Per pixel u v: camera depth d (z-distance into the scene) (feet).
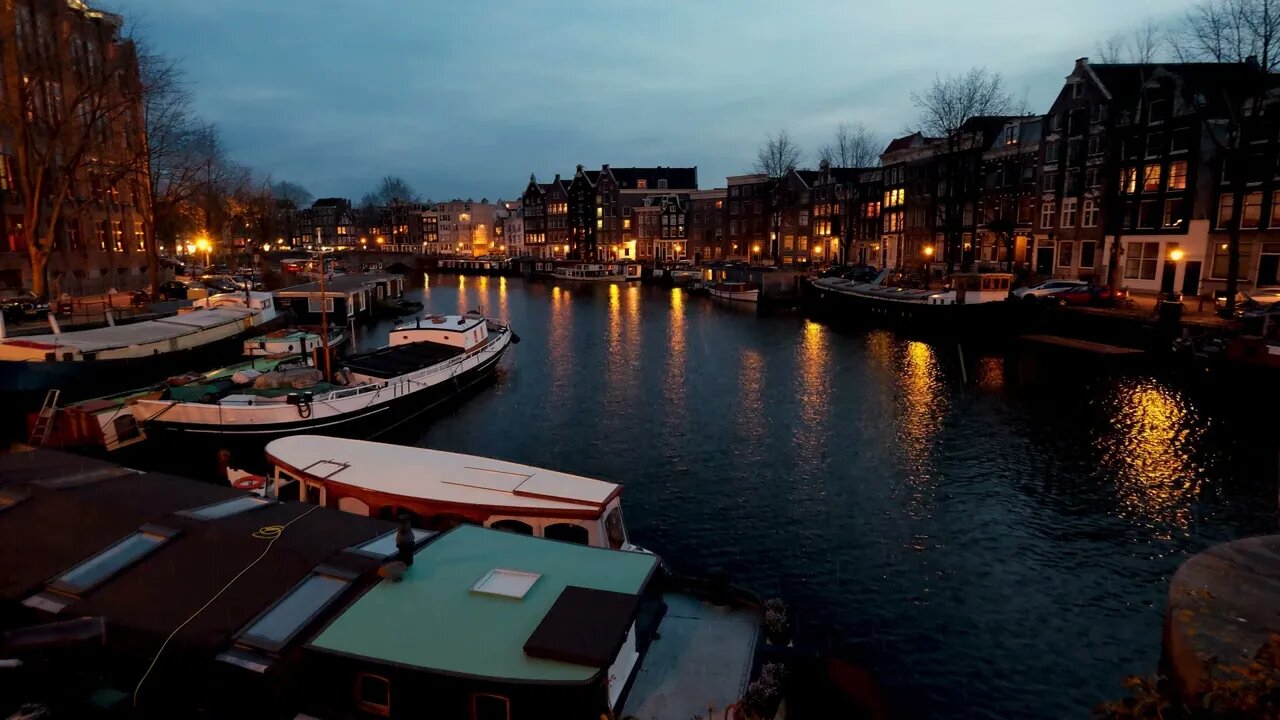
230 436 65.46
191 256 332.60
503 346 115.85
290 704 24.73
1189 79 141.90
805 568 50.67
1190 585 24.41
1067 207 166.61
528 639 24.57
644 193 379.35
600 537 37.78
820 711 32.14
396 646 24.58
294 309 163.73
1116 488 63.46
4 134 122.11
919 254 221.05
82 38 136.87
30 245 110.93
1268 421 80.89
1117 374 102.27
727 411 91.20
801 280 205.05
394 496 39.96
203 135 223.71
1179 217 141.69
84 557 29.50
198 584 27.68
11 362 64.08
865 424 84.02
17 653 24.30
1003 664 40.19
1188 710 16.57
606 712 23.80
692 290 248.11
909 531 56.03
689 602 36.27
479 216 506.48
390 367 90.33
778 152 304.91
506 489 40.22
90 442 60.03
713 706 29.14
